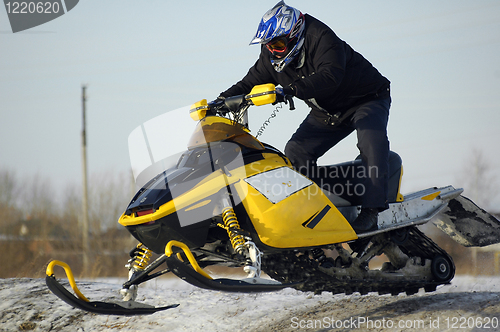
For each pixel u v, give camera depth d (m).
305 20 13.88
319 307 16.06
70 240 82.75
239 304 16.75
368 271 13.86
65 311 15.53
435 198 15.87
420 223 14.96
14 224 87.75
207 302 16.98
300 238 11.42
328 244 11.98
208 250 11.47
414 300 15.49
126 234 79.50
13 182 94.38
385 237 14.48
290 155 15.92
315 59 13.55
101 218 91.12
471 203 16.75
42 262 63.91
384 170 13.41
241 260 10.55
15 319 14.96
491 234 16.86
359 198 13.84
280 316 15.15
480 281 22.33
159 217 10.46
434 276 15.17
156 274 11.93
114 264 68.62
